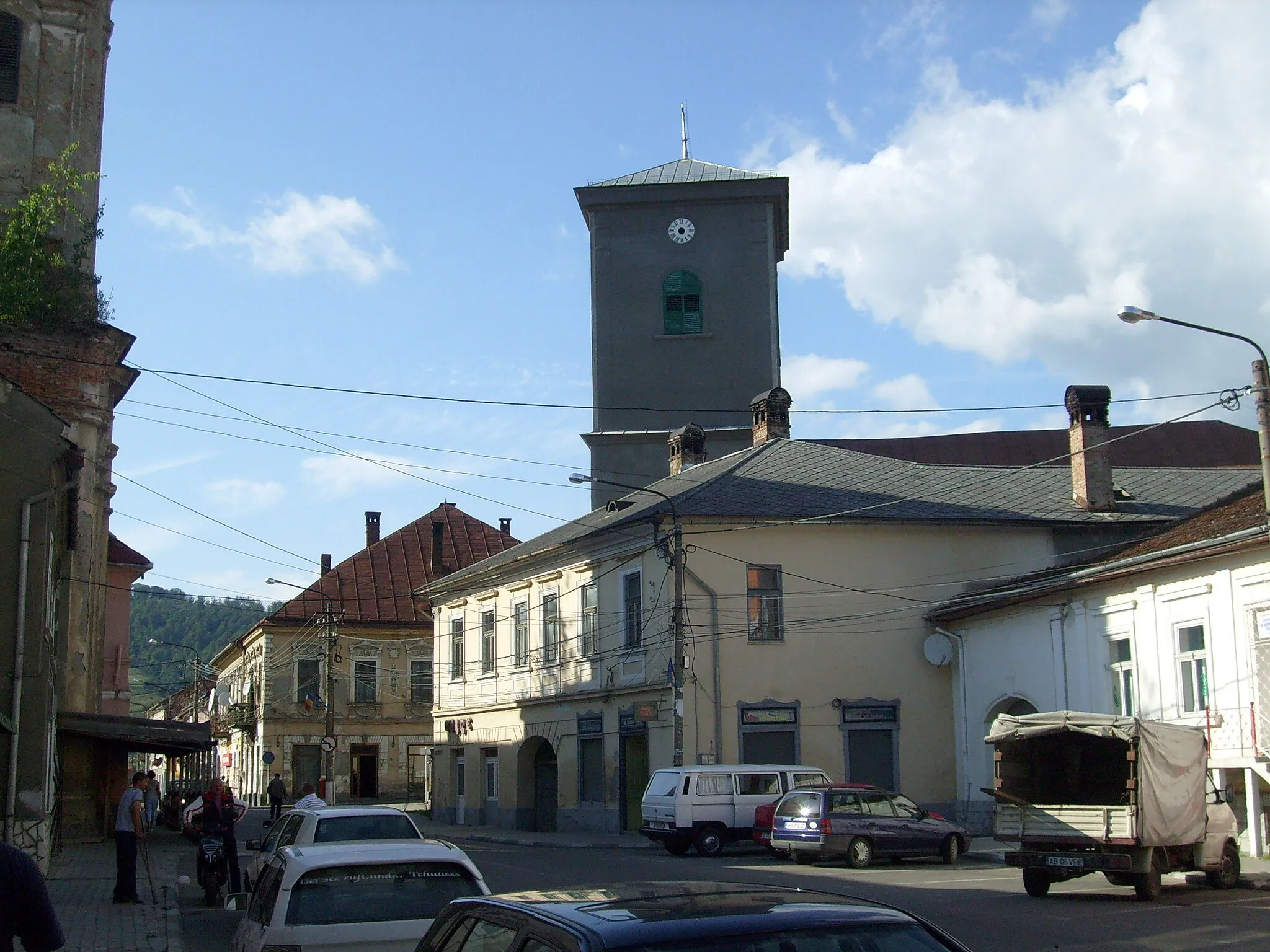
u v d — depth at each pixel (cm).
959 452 5206
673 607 3384
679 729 3294
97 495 3319
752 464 4072
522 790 4522
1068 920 1705
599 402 5362
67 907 1972
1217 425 5206
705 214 5469
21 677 2220
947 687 3725
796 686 3644
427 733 6588
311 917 965
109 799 3497
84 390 3216
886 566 3759
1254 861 2486
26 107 3375
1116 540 3894
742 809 3058
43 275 3225
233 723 7094
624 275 5456
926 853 2684
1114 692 2998
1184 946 1470
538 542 4794
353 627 6556
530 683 4503
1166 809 1962
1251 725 2553
